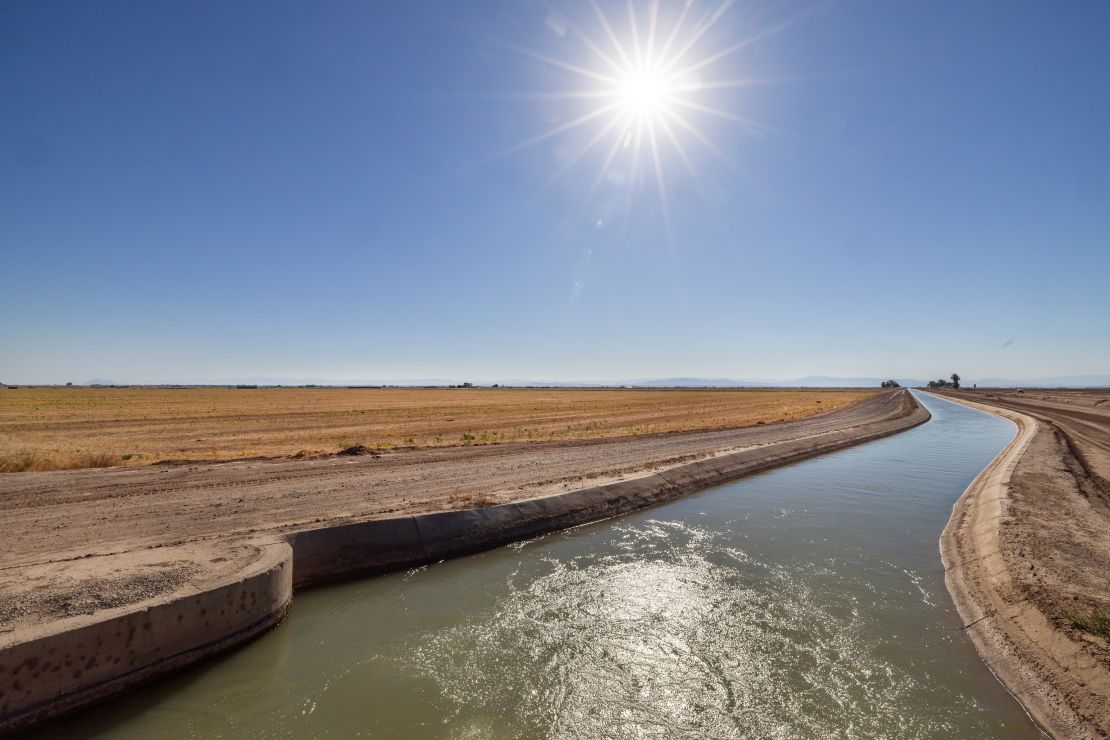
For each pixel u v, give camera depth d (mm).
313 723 5297
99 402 63812
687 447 23781
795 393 145000
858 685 6070
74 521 9570
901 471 21766
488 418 43656
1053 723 5297
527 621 7641
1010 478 16156
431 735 5145
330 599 8328
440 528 10680
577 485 14555
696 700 5797
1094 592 7516
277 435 28344
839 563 10258
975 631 7324
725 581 9266
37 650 4926
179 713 5402
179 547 7914
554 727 5324
